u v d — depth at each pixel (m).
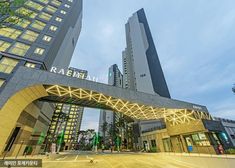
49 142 60.78
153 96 26.41
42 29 32.97
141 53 98.06
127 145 72.44
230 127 44.78
